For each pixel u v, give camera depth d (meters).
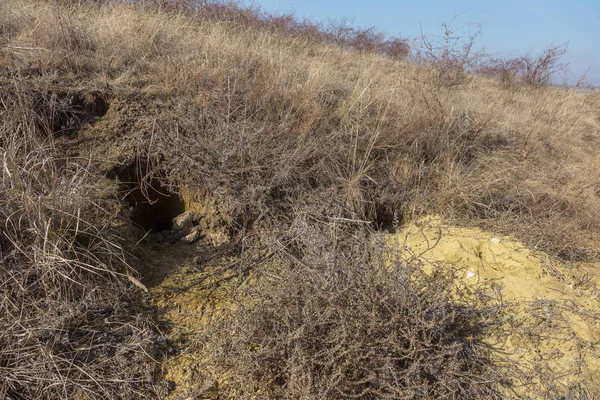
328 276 2.63
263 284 2.95
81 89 3.88
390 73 6.38
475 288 3.06
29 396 2.16
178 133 3.74
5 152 2.79
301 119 4.27
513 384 2.49
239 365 2.29
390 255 3.19
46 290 2.47
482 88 7.70
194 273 3.08
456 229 3.79
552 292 3.08
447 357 2.50
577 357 2.63
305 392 2.09
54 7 4.76
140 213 3.72
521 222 3.79
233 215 3.48
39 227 2.57
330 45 8.33
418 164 4.44
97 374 2.30
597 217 4.06
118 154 3.60
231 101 4.16
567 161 5.38
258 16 6.93
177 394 2.32
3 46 4.10
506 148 5.11
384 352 2.36
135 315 2.63
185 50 4.91
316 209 3.67
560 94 8.82
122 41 4.68
